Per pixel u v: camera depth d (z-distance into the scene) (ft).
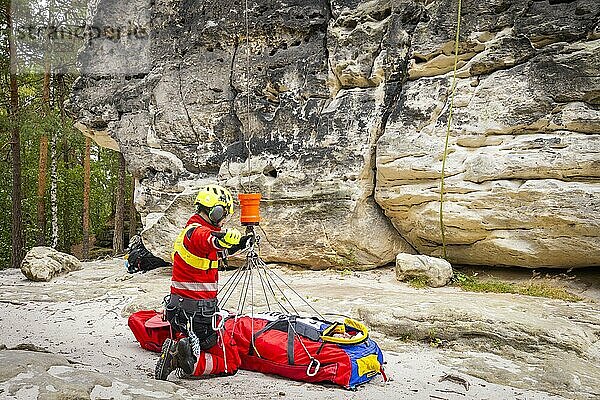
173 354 14.93
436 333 19.12
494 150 25.82
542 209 24.44
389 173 28.48
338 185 29.81
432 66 28.07
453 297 22.84
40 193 63.16
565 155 23.98
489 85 26.30
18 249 57.82
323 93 31.37
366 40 30.17
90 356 17.90
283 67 32.35
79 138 63.00
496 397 14.60
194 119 35.42
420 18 28.43
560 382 15.48
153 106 37.17
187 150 35.81
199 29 35.42
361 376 15.01
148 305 23.73
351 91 30.78
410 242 30.66
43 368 12.35
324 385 15.21
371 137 29.58
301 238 30.99
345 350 15.34
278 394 14.30
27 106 60.13
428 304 20.84
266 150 32.42
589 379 15.67
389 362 17.34
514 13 25.82
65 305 26.14
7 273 38.86
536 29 25.07
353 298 23.86
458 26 26.55
